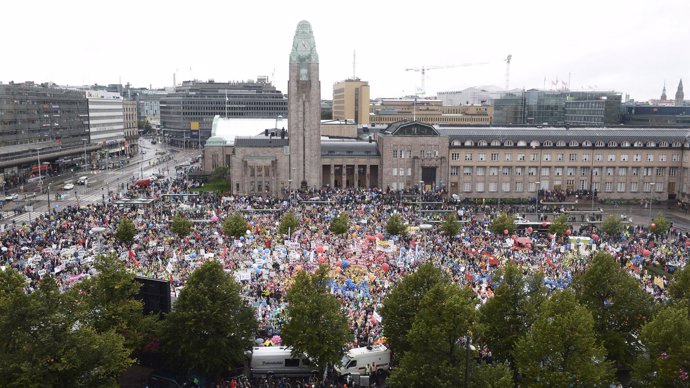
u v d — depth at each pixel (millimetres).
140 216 170125
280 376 84188
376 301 102938
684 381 66688
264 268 116500
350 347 87188
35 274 112812
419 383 68688
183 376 80312
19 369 63438
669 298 89875
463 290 77125
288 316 84875
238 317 81625
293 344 80562
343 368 82625
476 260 127062
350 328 91250
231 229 145625
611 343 79625
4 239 140750
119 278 80062
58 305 67375
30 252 127625
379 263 124500
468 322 69375
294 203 199625
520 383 72875
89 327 69250
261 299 103250
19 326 64312
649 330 72188
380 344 87062
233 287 81812
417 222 173250
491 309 79688
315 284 83812
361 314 98500
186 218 155250
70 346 65500
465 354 70500
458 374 67688
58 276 112438
